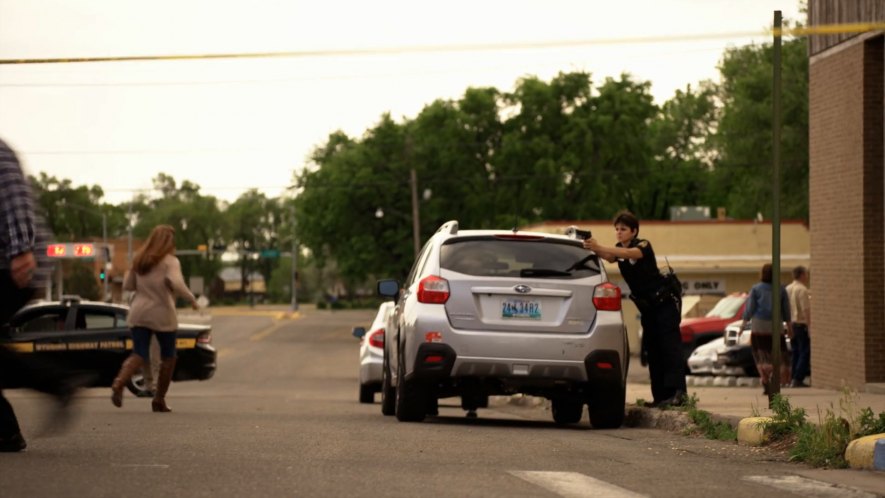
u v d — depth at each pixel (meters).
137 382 67.38
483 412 55.06
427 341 36.47
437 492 19.52
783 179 177.75
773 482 22.11
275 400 66.50
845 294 57.28
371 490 19.62
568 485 20.70
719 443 31.59
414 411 37.94
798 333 65.38
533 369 36.41
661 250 151.38
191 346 70.75
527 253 37.38
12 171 22.22
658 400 40.72
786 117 177.62
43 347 67.81
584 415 48.47
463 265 37.06
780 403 31.25
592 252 38.00
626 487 20.80
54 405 24.06
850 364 56.69
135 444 26.80
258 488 19.61
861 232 55.75
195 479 20.55
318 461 23.72
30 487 19.16
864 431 26.67
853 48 56.34
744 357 80.69
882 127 55.47
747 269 150.62
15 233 22.05
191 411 45.12
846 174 57.19
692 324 96.69
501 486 20.42
